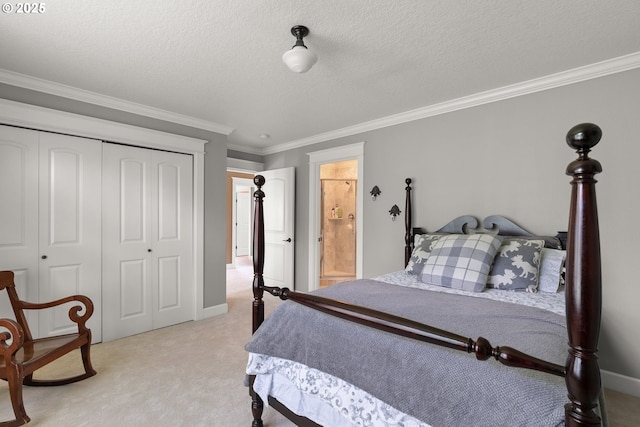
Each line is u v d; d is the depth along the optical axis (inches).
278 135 156.3
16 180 89.9
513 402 33.8
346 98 106.2
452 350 41.7
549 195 91.0
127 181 111.8
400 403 41.3
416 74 87.9
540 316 53.7
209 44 72.4
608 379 79.9
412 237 117.7
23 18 62.0
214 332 116.3
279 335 58.8
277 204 175.6
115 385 79.4
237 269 263.9
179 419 66.5
